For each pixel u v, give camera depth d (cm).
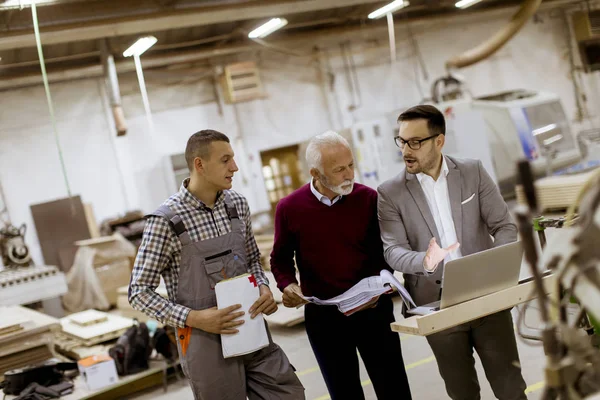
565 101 1421
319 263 284
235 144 1130
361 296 264
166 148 1091
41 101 1019
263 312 255
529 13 1088
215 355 249
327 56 1206
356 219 282
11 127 1001
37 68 966
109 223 1014
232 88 1077
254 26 1038
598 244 135
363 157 920
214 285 251
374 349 280
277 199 1171
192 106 1110
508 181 1031
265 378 261
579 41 1420
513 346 259
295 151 1189
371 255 287
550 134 1029
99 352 556
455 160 266
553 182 831
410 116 253
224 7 798
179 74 1076
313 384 458
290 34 1113
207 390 249
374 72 1242
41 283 799
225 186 252
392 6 898
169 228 248
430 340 262
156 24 778
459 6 1051
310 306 290
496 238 260
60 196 1022
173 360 510
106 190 1049
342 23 1165
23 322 543
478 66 1341
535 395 351
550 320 142
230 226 260
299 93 1190
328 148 266
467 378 263
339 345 283
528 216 130
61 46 895
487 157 852
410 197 262
